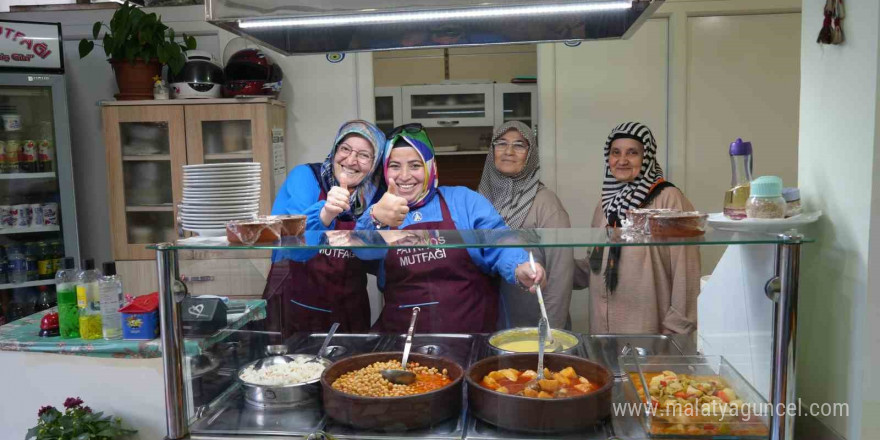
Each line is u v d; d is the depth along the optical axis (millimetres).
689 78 3205
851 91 1157
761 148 3244
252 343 1473
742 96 3213
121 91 3150
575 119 3260
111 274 1819
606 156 2680
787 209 1279
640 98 3236
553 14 1806
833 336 1222
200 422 1313
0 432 1850
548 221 2770
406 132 2121
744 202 1303
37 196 3230
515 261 1414
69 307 1851
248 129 3088
